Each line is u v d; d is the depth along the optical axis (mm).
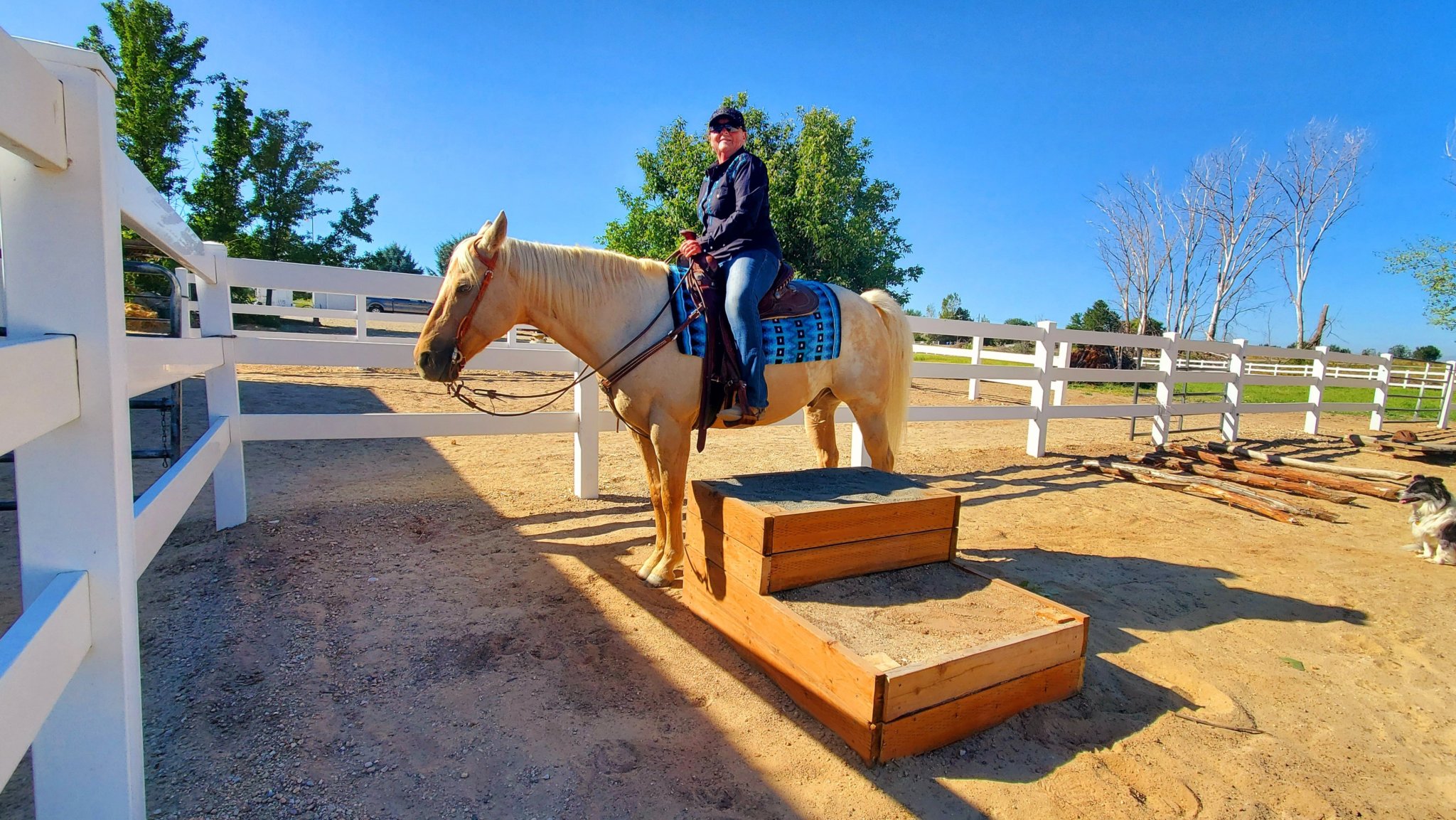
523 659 2764
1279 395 17938
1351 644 3277
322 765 2104
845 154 21984
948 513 3211
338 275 4227
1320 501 6223
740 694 2598
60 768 1500
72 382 1387
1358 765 2371
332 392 9883
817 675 2420
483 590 3377
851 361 3859
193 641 2732
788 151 21797
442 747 2219
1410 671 3053
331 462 5945
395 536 4047
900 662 2291
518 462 6434
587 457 5098
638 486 5652
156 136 18156
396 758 2154
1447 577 4258
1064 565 4219
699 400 3291
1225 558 4504
